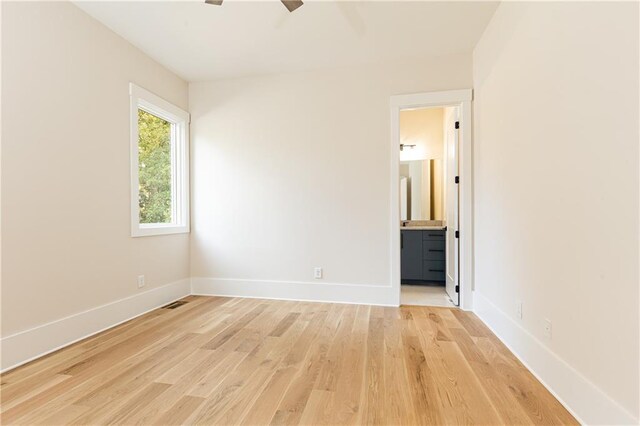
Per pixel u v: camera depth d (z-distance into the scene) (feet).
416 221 15.81
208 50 9.80
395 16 8.09
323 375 5.88
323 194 11.07
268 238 11.54
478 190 9.48
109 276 8.61
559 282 5.12
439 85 10.16
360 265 10.81
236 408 4.86
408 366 6.23
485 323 8.78
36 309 6.73
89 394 5.24
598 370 4.20
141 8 7.73
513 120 6.87
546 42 5.48
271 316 9.45
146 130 10.60
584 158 4.50
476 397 5.14
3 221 6.19
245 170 11.72
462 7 7.72
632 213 3.64
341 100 10.92
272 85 11.48
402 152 16.31
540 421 4.55
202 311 9.97
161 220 11.28
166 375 5.89
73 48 7.59
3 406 4.90
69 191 7.50
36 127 6.77
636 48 3.56
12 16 6.34
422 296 12.10
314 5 7.65
